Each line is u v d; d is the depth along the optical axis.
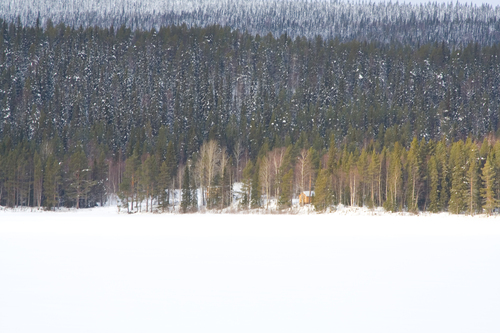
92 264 34.12
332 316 21.31
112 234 56.06
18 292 25.28
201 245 45.72
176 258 37.28
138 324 19.91
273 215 93.75
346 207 109.19
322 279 29.19
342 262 35.94
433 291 26.22
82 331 18.94
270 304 23.17
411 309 22.55
